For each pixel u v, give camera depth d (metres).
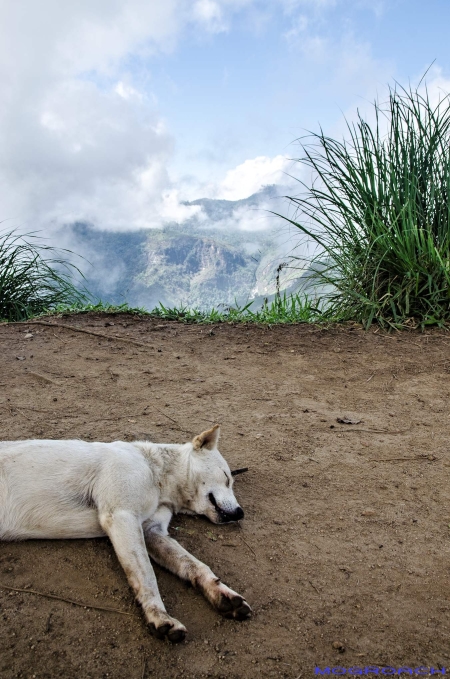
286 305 3.05
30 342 2.42
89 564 1.04
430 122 2.94
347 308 2.89
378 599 1.01
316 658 0.87
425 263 2.78
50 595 0.96
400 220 2.88
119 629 0.90
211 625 0.92
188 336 2.60
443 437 1.70
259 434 1.67
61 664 0.82
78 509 1.09
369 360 2.33
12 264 3.48
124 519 1.04
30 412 1.72
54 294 3.58
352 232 2.96
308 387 2.06
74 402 1.82
